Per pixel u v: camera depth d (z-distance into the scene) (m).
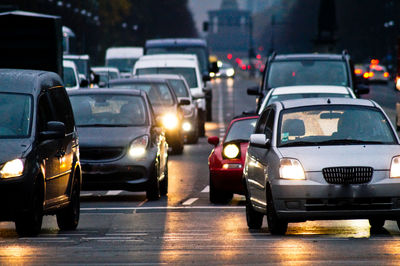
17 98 27.30
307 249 22.53
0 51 54.38
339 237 25.42
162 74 70.56
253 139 27.75
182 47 94.88
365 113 28.05
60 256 21.69
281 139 27.44
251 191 29.00
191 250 22.84
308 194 25.73
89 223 30.86
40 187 26.23
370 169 25.95
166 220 31.59
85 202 37.97
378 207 25.84
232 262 20.58
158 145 39.06
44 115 27.64
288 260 20.66
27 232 26.17
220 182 36.38
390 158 26.19
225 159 36.47
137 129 39.06
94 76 77.75
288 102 28.77
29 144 26.03
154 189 38.22
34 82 27.94
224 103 131.88
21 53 54.44
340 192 25.69
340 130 27.48
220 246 23.66
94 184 37.72
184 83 68.69
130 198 39.50
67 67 68.19
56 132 26.73
